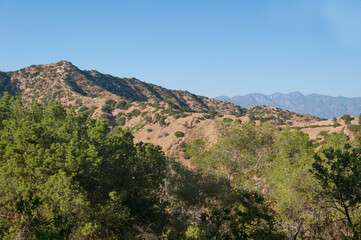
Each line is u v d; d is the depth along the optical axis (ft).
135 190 71.77
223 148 95.96
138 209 69.87
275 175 74.79
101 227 56.95
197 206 81.87
